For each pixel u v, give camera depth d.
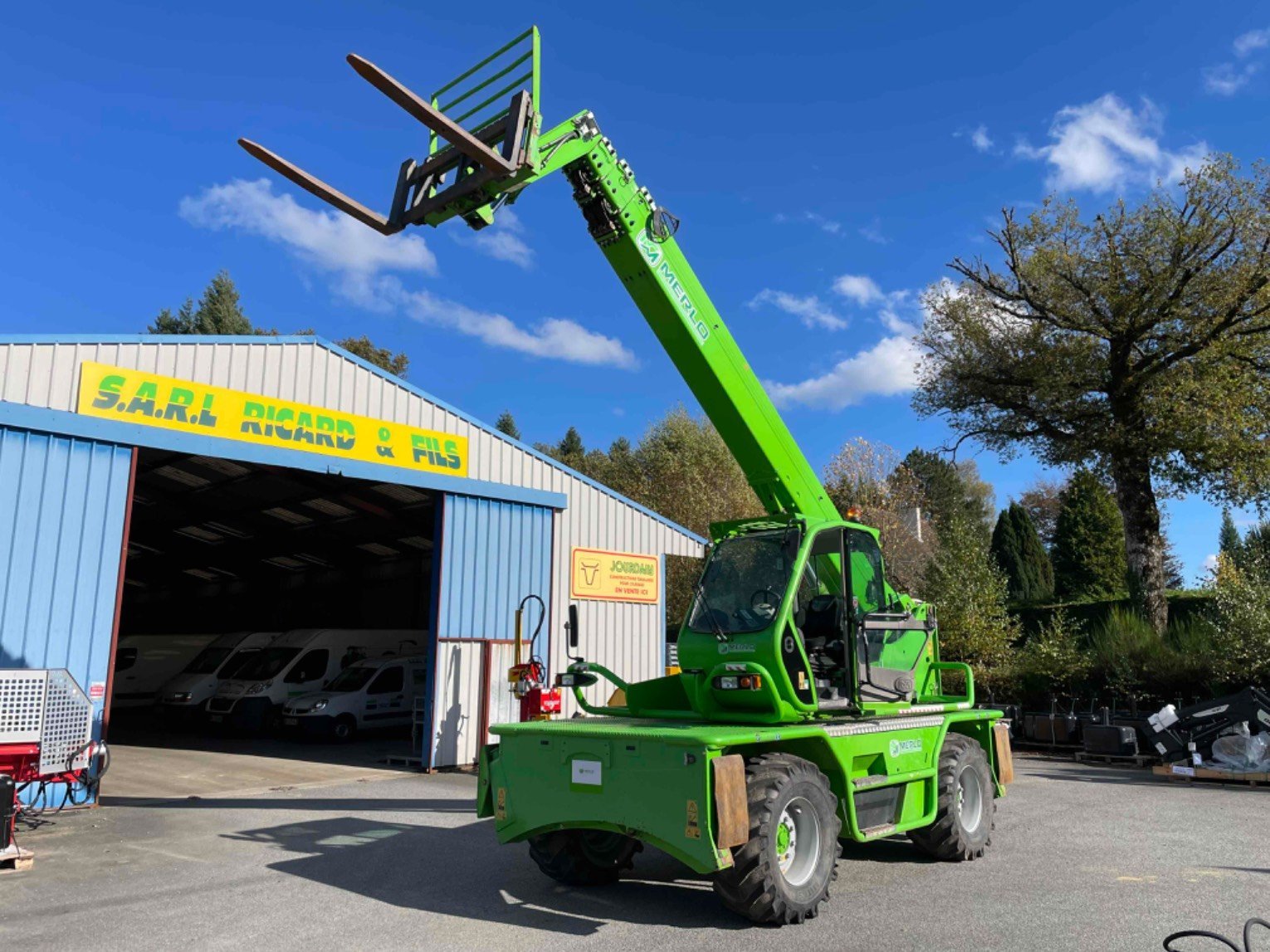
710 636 6.89
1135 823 9.80
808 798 6.05
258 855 7.90
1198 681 18.36
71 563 10.24
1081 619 27.05
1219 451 21.56
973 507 58.41
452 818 9.67
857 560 7.67
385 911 6.16
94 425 10.53
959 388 25.73
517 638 13.80
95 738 10.15
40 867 7.42
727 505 35.72
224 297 48.66
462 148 5.27
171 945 5.43
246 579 30.08
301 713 18.23
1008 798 11.69
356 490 17.70
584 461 55.59
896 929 5.68
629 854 6.81
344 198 5.81
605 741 6.09
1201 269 22.20
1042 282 24.16
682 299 7.12
